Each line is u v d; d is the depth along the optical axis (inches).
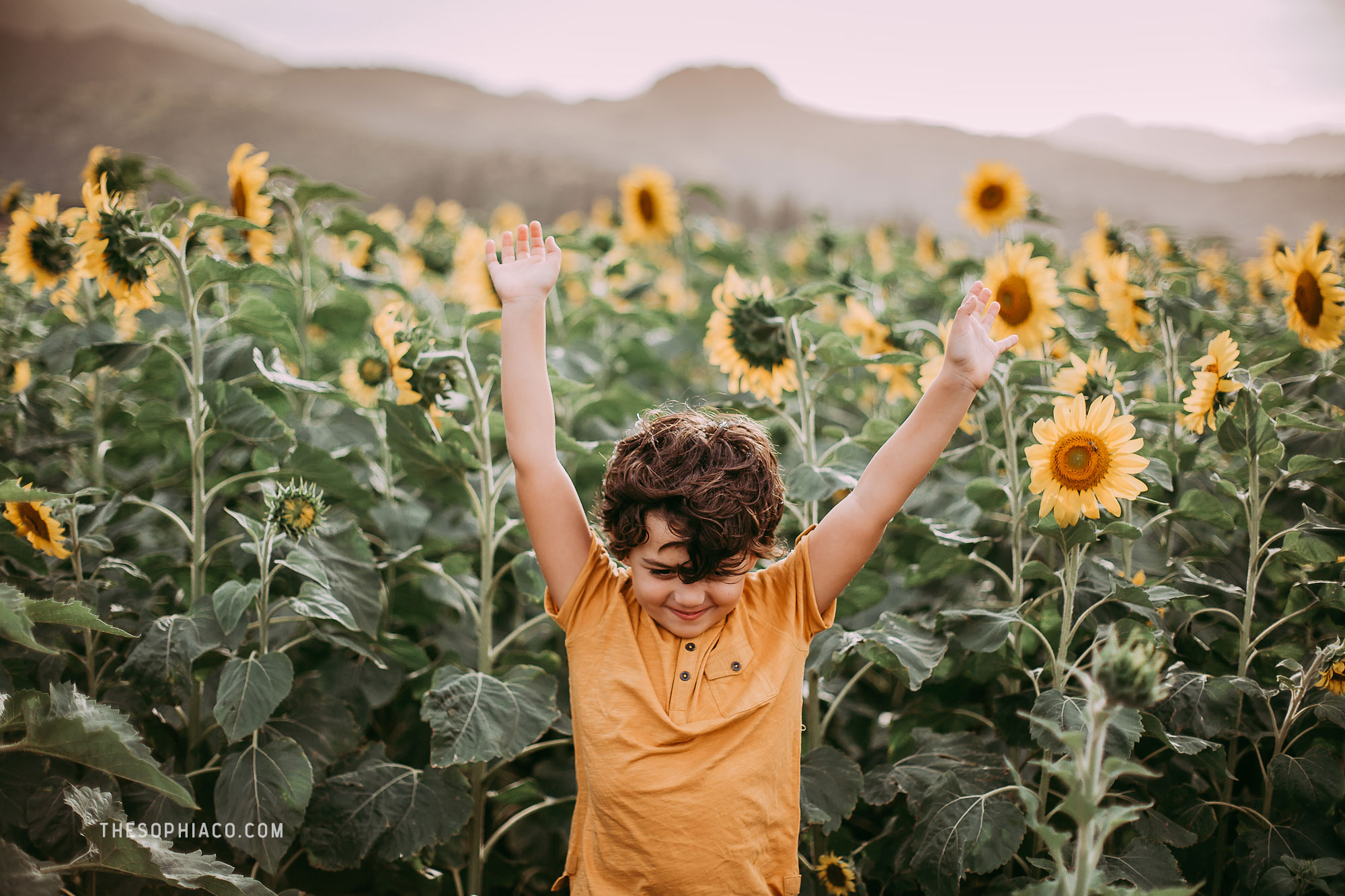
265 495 90.2
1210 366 88.0
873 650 89.2
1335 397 110.9
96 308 129.7
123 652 102.3
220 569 106.5
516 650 110.6
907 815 94.4
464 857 102.3
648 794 59.7
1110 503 73.7
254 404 96.8
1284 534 86.3
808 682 95.3
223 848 98.0
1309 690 85.2
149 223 96.2
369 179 3956.7
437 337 103.5
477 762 84.7
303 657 108.2
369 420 125.0
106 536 99.0
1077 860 49.9
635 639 65.0
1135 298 110.7
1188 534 108.7
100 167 140.0
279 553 101.7
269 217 119.3
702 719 61.7
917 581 104.3
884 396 163.0
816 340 107.2
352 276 126.3
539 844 111.4
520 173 4008.4
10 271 113.7
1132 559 101.2
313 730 92.6
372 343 133.6
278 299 130.2
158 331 123.3
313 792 88.4
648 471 59.6
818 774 89.1
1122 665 48.1
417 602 114.0
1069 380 98.1
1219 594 102.0
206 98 4360.2
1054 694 79.0
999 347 65.8
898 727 99.0
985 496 100.7
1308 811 84.3
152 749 96.7
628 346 168.1
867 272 240.8
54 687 67.6
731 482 60.0
